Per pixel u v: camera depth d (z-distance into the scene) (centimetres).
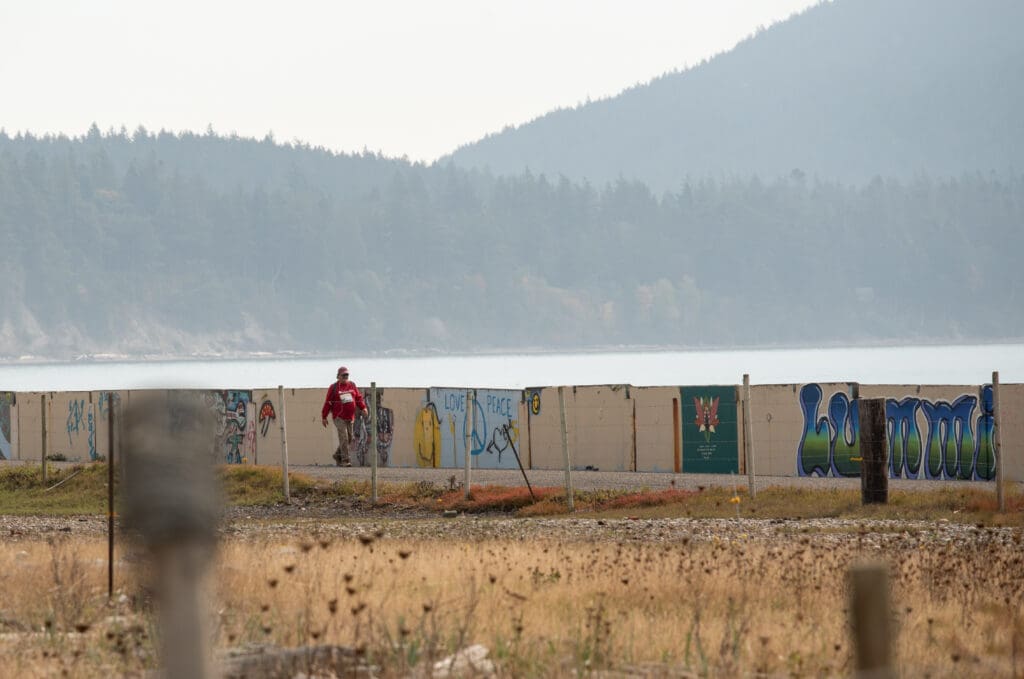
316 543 5294
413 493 8100
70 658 2734
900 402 8512
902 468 8500
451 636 2884
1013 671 2558
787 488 7500
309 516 7550
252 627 3038
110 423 3678
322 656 2542
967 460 8225
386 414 10119
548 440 9462
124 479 1227
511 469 9562
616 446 9244
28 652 2808
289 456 10369
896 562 4506
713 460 8931
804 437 8694
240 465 9594
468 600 3466
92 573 4128
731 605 3306
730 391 8894
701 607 3516
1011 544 5225
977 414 8219
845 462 8575
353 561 4475
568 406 9412
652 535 5975
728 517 6756
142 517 1215
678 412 9044
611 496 7575
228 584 3725
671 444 9050
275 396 10469
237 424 10612
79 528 6838
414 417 10006
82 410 11200
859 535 5456
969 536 5591
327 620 3130
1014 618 3278
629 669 2628
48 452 11469
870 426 6931
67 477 9194
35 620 3341
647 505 7375
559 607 3503
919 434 8438
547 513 7312
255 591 3691
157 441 1222
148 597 3366
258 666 2480
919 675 2588
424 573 4244
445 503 7788
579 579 4141
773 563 4509
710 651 2872
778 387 8794
